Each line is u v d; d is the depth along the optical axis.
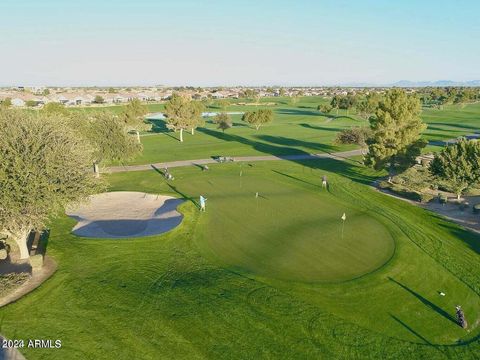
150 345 23.31
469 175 49.78
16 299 27.50
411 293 29.64
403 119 58.88
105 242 37.84
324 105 172.38
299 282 30.41
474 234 41.03
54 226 42.00
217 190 57.34
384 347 23.88
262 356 22.67
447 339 24.95
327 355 22.97
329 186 60.12
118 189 57.78
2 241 35.69
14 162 29.00
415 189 57.44
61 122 36.56
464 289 30.56
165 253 35.72
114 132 63.38
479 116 164.25
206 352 22.88
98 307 26.86
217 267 32.94
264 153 88.81
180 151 91.25
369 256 35.09
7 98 189.25
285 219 44.59
